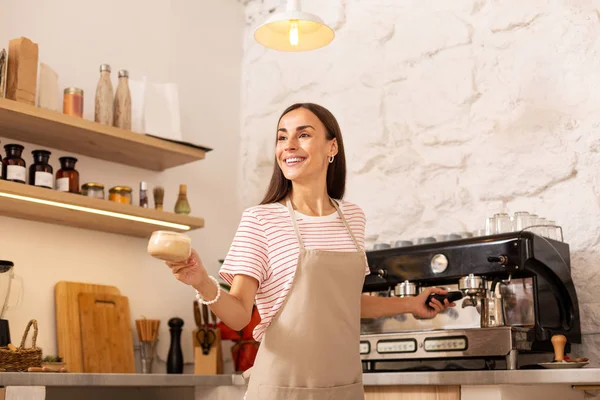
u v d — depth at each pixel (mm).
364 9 3781
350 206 2146
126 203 3340
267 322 1971
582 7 3066
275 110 4062
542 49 3150
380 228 3516
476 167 3266
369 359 2715
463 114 3340
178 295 3740
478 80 3320
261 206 2025
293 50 2930
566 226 2967
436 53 3480
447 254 2635
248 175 4105
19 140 3258
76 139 3268
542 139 3088
